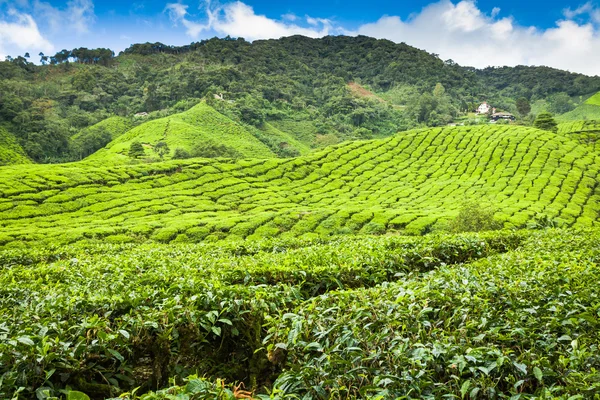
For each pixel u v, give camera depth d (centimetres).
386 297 696
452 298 697
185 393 411
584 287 770
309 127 19088
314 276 1010
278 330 598
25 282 1137
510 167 8512
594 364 474
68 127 16025
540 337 548
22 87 18575
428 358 472
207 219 5138
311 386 459
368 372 480
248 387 717
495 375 473
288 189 7650
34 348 528
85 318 642
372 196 7500
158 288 899
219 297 720
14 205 5253
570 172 8000
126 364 625
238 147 14300
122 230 4541
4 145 12506
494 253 1644
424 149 10469
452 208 6284
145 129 15088
